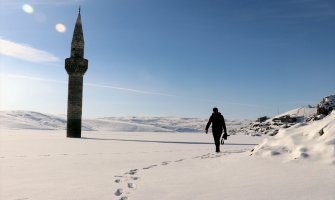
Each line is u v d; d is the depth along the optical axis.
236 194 5.13
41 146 16.70
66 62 29.89
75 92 29.56
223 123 13.73
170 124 153.00
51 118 106.50
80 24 31.14
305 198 4.63
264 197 4.84
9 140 21.28
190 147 16.66
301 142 8.58
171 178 7.01
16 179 7.16
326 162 7.04
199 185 6.05
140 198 5.21
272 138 9.86
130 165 9.50
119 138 26.09
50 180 7.00
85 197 5.38
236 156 9.84
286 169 6.98
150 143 19.77
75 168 8.90
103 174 7.84
